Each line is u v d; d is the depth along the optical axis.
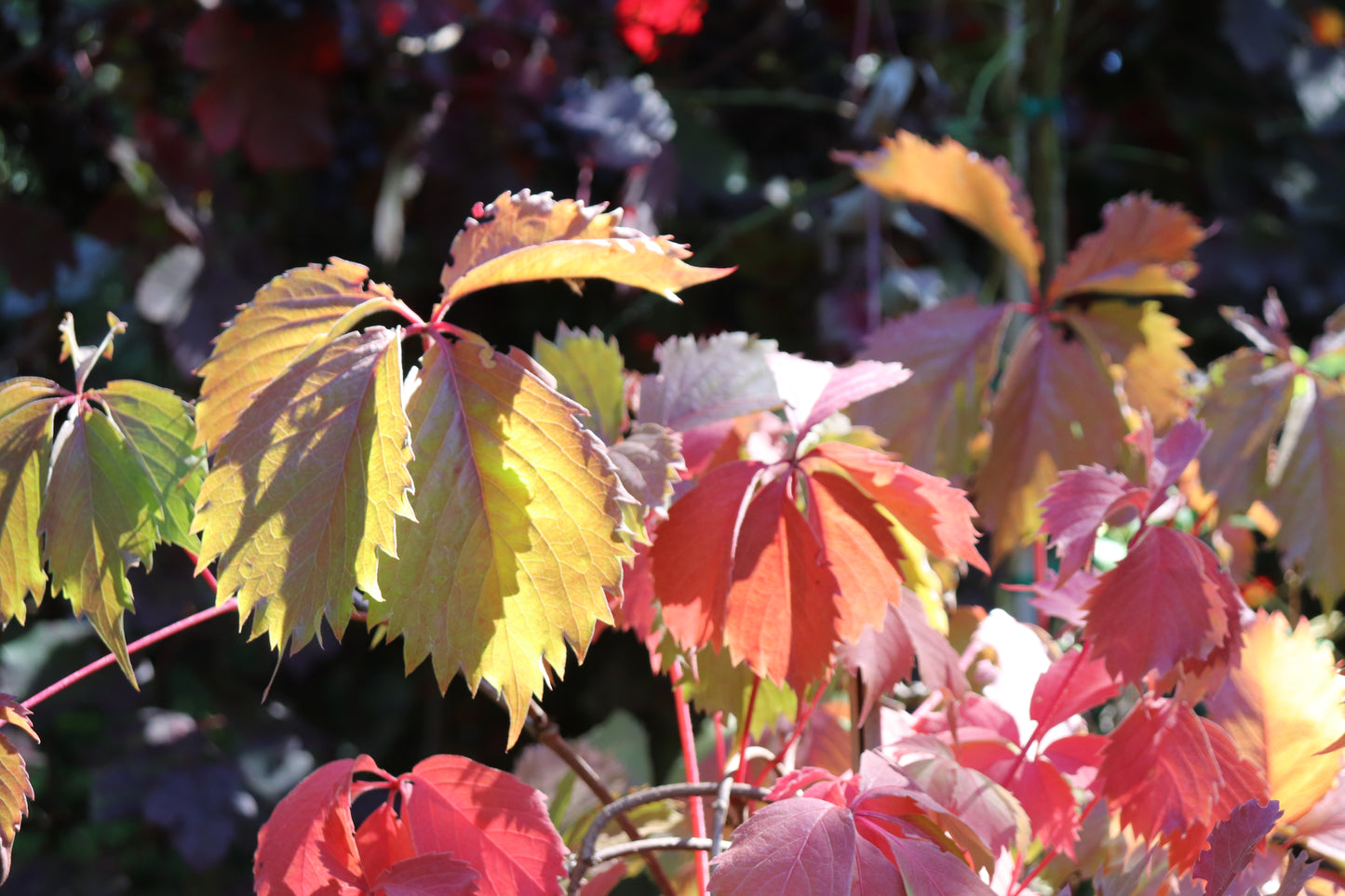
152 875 2.35
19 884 2.16
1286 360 0.96
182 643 2.34
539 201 0.76
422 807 0.80
